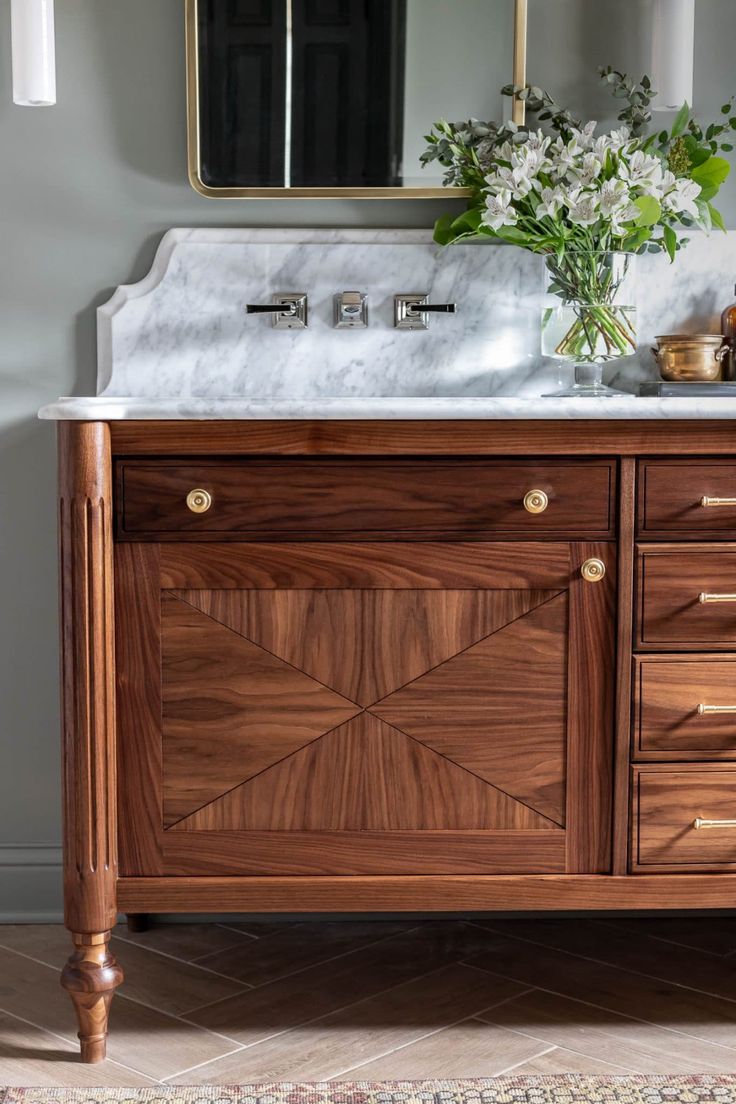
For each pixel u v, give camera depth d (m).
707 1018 1.80
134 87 2.07
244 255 2.08
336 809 1.66
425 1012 1.82
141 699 1.64
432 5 2.07
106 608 1.61
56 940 2.09
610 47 2.10
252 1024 1.78
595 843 1.67
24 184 2.09
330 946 2.06
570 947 2.06
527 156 1.88
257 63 2.06
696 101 2.12
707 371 2.01
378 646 1.64
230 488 1.62
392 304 2.09
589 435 1.62
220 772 1.65
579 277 1.92
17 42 1.94
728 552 1.64
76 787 1.62
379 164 2.08
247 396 2.10
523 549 1.63
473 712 1.65
